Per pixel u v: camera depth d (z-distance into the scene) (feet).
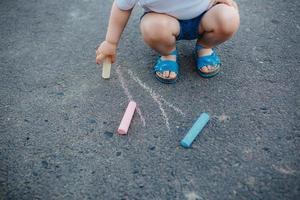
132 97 6.57
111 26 6.23
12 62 7.34
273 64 6.95
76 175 5.57
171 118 6.20
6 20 8.31
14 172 5.66
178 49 7.34
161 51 6.48
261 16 7.93
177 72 6.76
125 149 5.83
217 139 5.87
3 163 5.77
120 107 6.43
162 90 6.64
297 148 5.70
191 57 7.18
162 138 5.93
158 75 6.71
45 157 5.82
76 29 7.97
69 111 6.42
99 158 5.75
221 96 6.48
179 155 5.70
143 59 7.23
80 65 7.19
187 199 5.23
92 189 5.41
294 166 5.49
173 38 6.23
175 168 5.56
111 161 5.70
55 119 6.32
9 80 7.00
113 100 6.55
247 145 5.77
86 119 6.29
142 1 6.01
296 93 6.45
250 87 6.59
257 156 5.63
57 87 6.82
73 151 5.87
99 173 5.57
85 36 7.79
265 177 5.39
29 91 6.79
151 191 5.34
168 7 6.02
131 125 6.13
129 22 7.99
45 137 6.07
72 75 7.01
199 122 5.94
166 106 6.38
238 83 6.66
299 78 6.68
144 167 5.60
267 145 5.75
